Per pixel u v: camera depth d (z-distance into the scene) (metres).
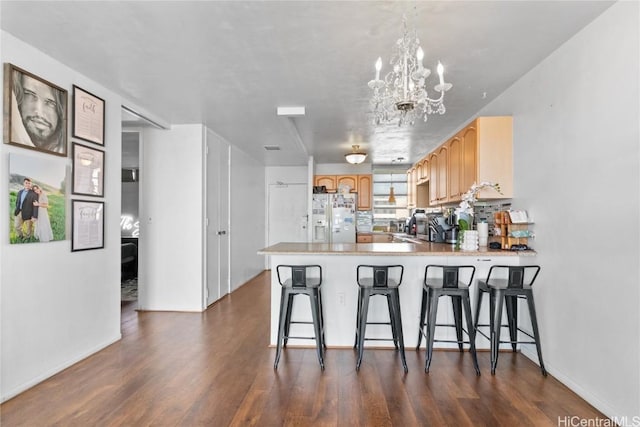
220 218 5.04
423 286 3.03
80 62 2.59
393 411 2.09
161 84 3.02
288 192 7.64
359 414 2.05
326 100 3.43
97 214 2.97
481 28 2.15
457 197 3.69
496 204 3.40
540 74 2.65
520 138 2.94
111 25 2.09
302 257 3.18
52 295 2.52
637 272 1.83
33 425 1.94
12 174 2.20
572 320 2.33
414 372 2.62
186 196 4.39
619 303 1.95
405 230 6.73
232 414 2.05
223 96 3.32
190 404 2.16
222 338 3.36
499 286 2.69
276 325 3.18
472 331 2.65
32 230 2.34
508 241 2.97
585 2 1.92
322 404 2.16
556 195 2.48
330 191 7.13
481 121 3.08
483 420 2.00
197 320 3.97
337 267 3.18
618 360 1.95
